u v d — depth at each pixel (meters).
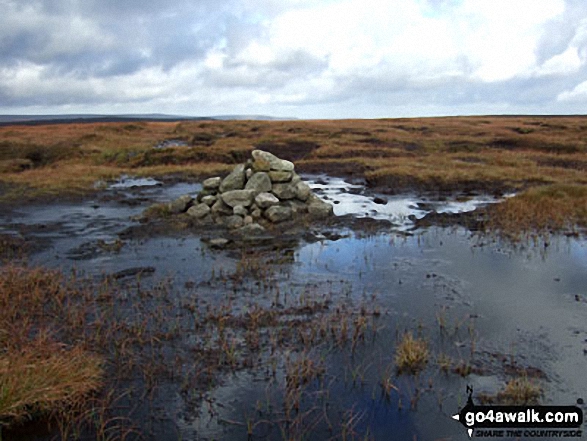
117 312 7.20
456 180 21.05
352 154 31.77
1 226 13.25
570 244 11.10
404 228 13.00
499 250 10.73
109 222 13.80
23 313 6.99
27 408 4.59
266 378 5.41
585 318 7.03
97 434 4.39
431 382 5.30
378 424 4.66
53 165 29.73
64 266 9.62
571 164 26.98
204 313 7.18
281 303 7.61
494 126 49.31
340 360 5.80
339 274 9.13
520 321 6.94
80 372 5.05
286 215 13.34
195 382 5.31
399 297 7.91
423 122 57.72
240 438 4.45
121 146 38.38
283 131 45.75
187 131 50.62
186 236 12.04
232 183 14.16
